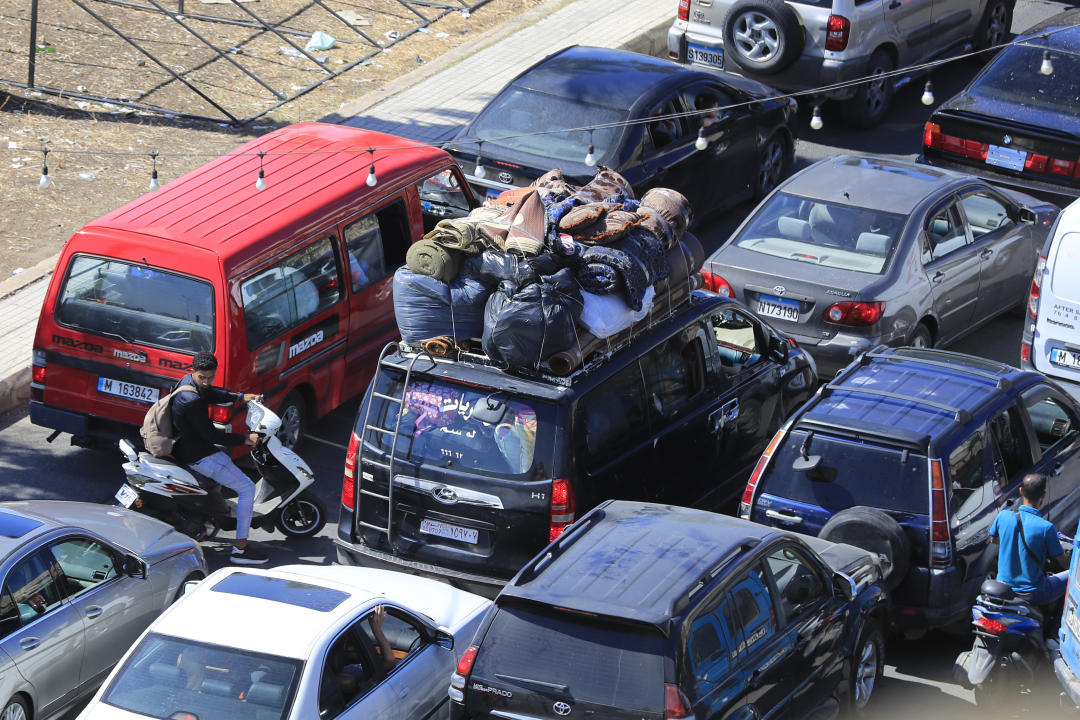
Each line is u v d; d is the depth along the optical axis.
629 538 29.05
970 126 60.78
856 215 49.28
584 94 57.88
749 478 39.19
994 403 36.50
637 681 25.50
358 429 36.47
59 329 43.50
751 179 64.44
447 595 33.44
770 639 28.23
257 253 42.94
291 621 28.97
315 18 87.12
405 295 35.78
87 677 33.94
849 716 31.89
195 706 27.36
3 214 61.03
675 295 39.22
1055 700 33.16
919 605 34.19
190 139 69.25
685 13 72.25
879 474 34.62
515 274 35.00
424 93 75.94
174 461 40.06
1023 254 54.03
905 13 71.12
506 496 34.56
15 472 45.38
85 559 34.31
